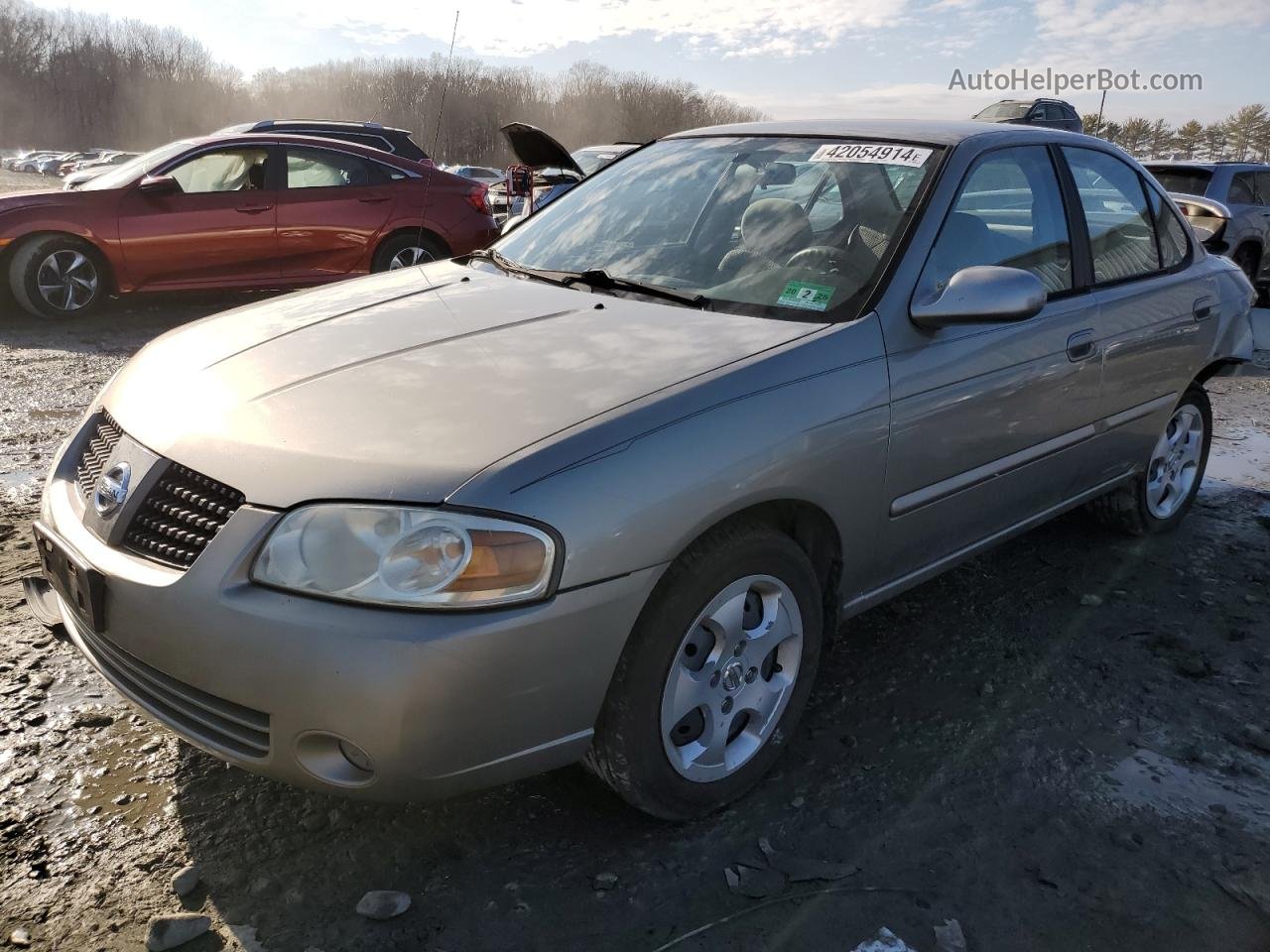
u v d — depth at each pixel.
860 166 3.03
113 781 2.39
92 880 2.08
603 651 2.01
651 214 3.23
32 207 7.56
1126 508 3.99
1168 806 2.46
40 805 2.29
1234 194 10.84
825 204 2.96
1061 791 2.50
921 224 2.77
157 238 7.89
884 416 2.51
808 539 2.52
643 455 2.04
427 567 1.85
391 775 1.89
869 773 2.55
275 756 1.93
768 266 2.80
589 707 2.04
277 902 2.04
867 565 2.65
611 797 2.40
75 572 2.15
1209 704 2.94
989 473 2.94
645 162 3.57
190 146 8.11
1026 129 3.33
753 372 2.28
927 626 3.35
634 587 2.02
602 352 2.37
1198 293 3.87
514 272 3.15
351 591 1.86
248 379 2.31
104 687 2.78
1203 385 4.21
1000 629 3.34
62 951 1.90
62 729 2.57
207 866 2.14
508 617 1.88
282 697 1.87
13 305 8.10
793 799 2.43
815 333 2.48
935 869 2.21
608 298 2.79
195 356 2.53
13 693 2.72
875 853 2.26
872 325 2.55
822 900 2.11
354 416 2.10
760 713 2.42
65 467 2.49
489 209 9.18
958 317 2.56
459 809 2.34
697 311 2.65
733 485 2.15
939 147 3.01
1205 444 4.29
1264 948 2.04
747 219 3.00
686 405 2.14
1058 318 3.11
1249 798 2.51
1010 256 3.03
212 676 1.93
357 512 1.88
